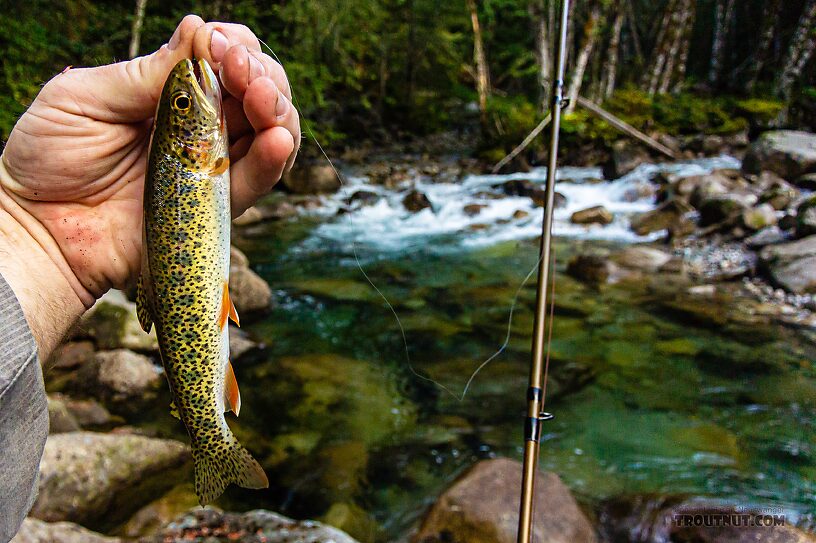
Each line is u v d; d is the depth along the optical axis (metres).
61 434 0.88
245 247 2.29
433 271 1.99
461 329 1.51
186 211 0.33
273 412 1.12
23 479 0.18
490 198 2.94
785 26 5.30
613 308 1.63
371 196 2.93
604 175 3.31
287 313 1.61
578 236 2.35
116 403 1.12
